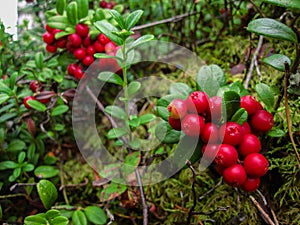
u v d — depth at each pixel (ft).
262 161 0.36
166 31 0.71
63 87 0.60
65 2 0.56
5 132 0.56
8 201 0.52
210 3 0.64
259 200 0.45
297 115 0.46
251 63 0.55
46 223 0.36
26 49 0.63
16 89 0.54
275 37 0.38
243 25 0.63
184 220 0.49
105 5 0.66
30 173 0.56
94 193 0.57
